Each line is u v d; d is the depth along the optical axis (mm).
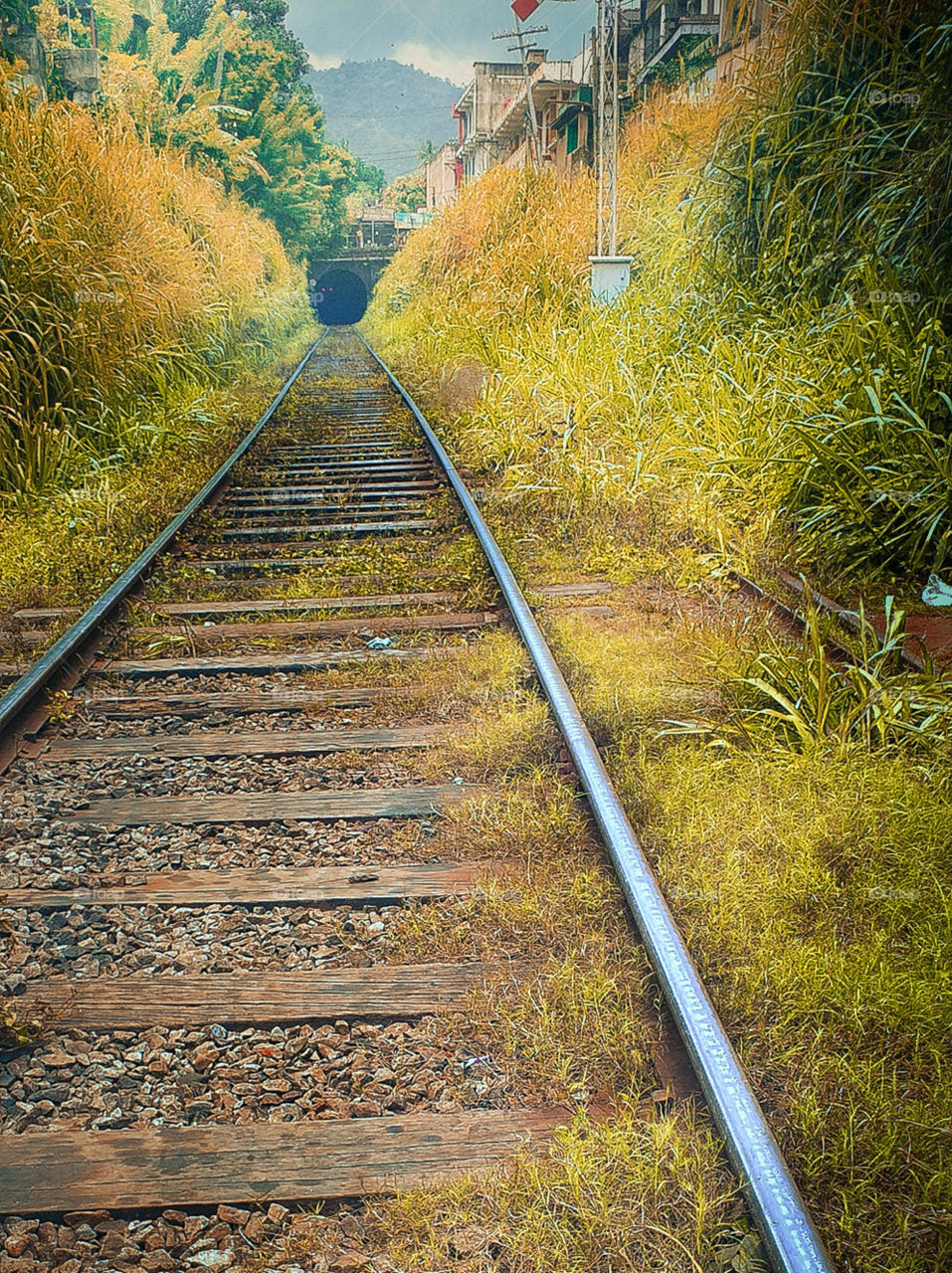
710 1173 1866
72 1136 2076
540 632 4512
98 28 31156
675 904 2707
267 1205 1919
